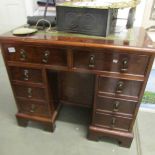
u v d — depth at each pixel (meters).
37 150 1.28
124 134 1.23
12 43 1.04
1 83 2.13
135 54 0.90
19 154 1.25
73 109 1.68
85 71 1.03
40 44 0.99
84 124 1.51
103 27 0.99
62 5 1.00
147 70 0.94
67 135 1.40
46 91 1.22
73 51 0.97
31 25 1.24
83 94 1.54
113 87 1.06
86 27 1.03
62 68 1.06
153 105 1.64
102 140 1.36
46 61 1.06
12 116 1.59
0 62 2.62
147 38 1.01
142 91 1.02
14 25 2.51
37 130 1.45
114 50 0.91
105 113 1.20
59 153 1.26
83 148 1.30
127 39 0.98
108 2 1.00
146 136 1.39
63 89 1.56
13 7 2.39
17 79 1.22
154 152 1.26
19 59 1.11
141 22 1.38
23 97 1.31
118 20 1.32
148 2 1.30
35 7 1.51
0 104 1.75
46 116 1.37
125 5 0.97
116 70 0.98
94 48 0.92
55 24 1.19
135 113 1.13
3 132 1.43
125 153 1.25
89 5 0.97
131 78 0.99
